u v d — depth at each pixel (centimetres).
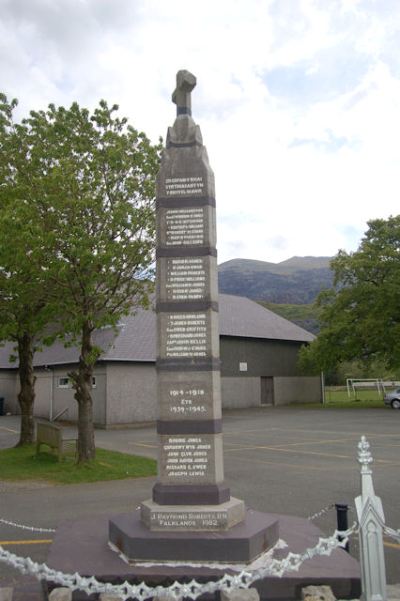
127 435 2480
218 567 604
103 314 1479
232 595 497
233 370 4009
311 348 4141
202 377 730
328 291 4347
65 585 530
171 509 664
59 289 1451
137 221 1434
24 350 1919
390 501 1047
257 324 4394
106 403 2905
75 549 666
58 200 1339
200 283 756
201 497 688
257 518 708
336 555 636
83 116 1515
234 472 1409
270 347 4309
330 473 1380
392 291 3816
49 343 1539
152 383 3094
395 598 562
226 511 659
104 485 1284
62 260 1321
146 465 1523
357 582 573
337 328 3991
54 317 1586
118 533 665
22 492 1206
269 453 1773
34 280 1410
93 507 1046
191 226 770
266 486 1216
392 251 3944
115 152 1406
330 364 4094
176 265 762
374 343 3925
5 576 666
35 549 773
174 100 823
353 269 4084
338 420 2941
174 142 795
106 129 1529
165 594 482
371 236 4212
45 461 1568
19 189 1359
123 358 2936
